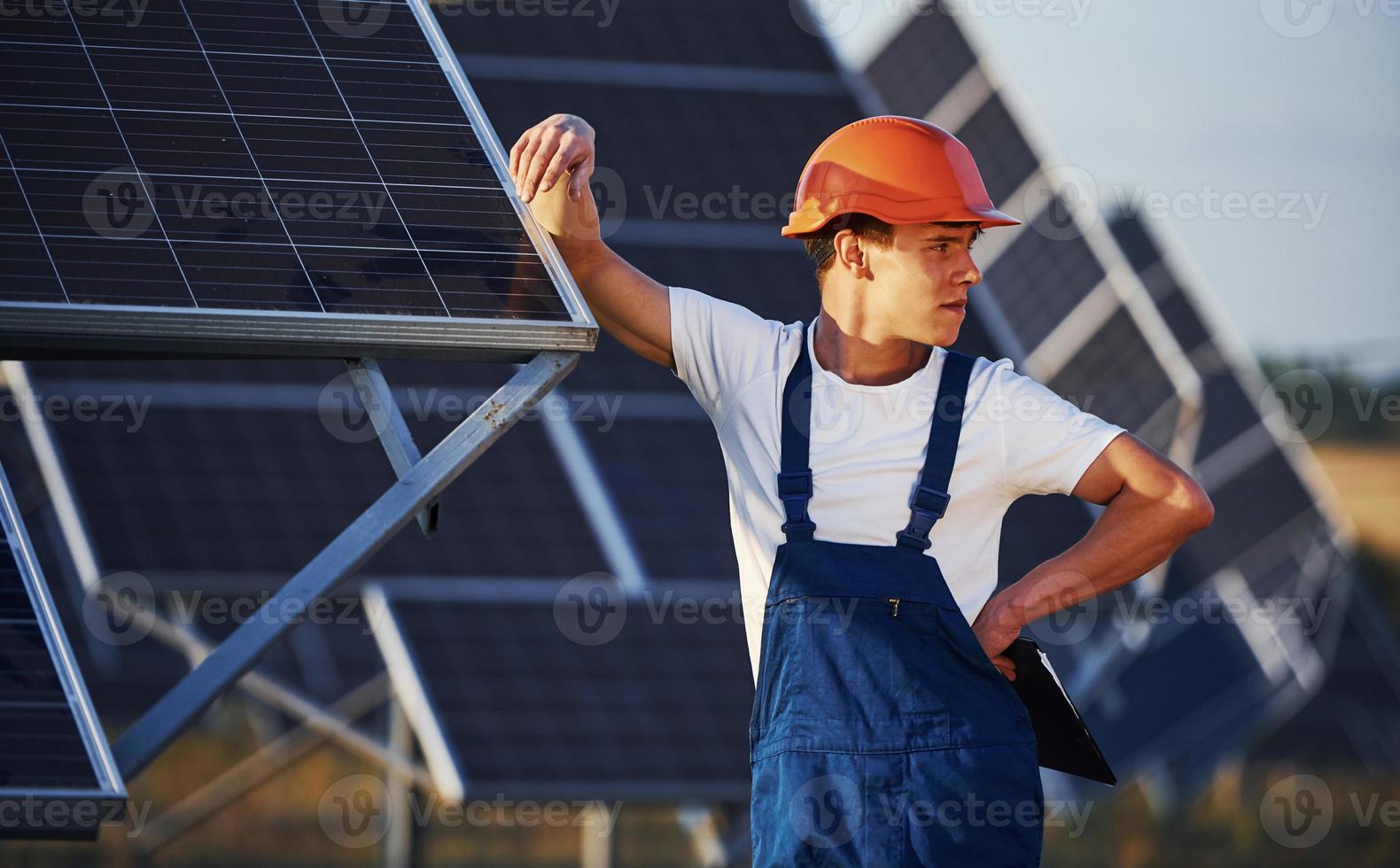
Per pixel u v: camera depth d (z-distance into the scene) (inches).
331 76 253.1
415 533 759.7
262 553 761.6
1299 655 913.5
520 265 219.0
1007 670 213.8
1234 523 1010.1
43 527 863.1
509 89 962.1
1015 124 1122.0
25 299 195.3
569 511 782.5
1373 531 2217.0
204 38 254.8
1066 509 834.2
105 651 953.5
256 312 199.8
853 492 206.8
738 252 909.8
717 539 784.9
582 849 1228.5
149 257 208.5
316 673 990.4
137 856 955.3
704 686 714.2
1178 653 940.6
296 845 1189.1
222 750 1375.5
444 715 675.4
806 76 1042.7
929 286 210.5
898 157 214.1
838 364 218.8
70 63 242.5
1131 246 1130.0
